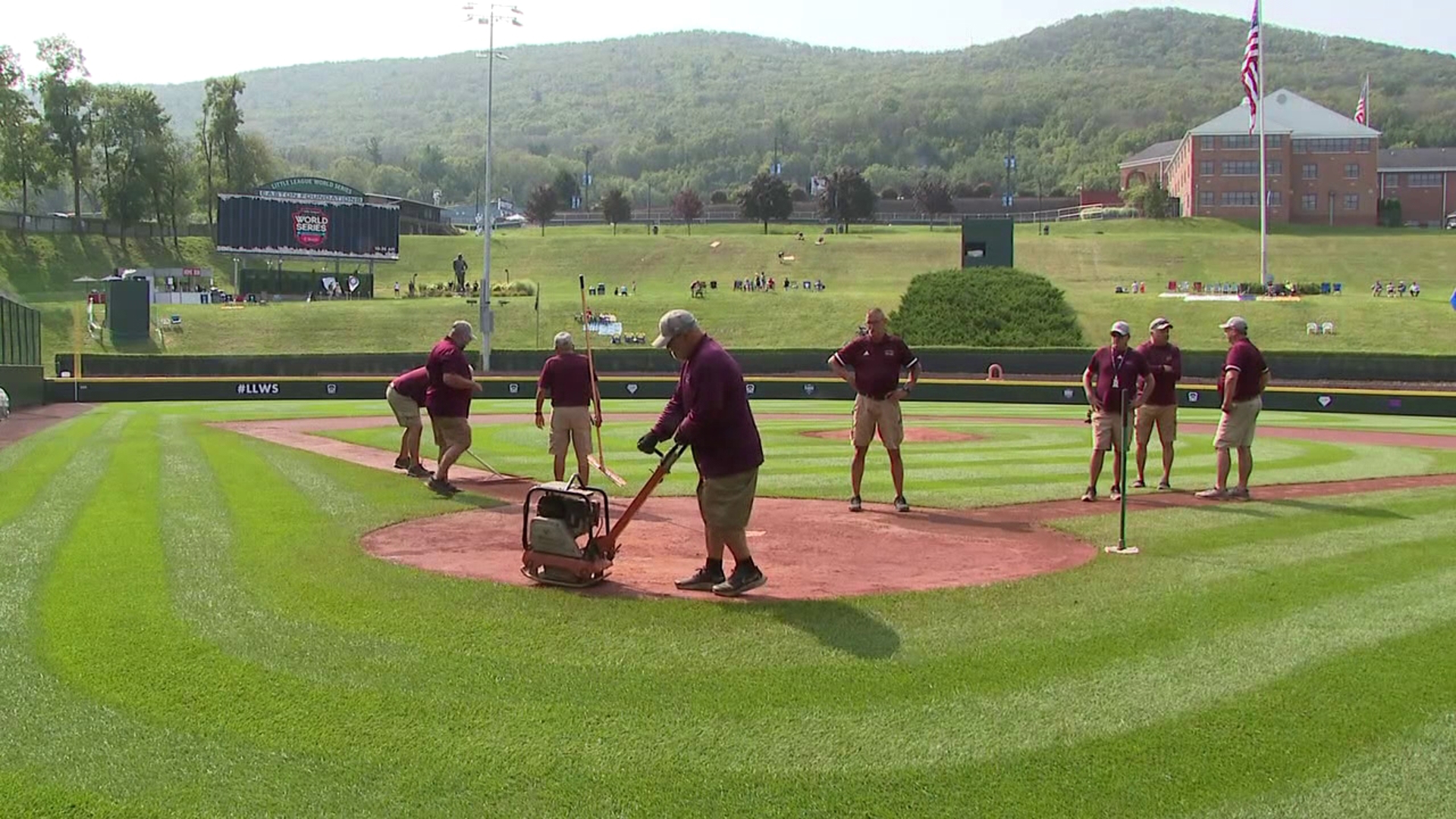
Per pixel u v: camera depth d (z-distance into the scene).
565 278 82.88
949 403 36.75
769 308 61.25
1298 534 10.30
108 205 85.50
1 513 11.01
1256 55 58.03
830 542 9.96
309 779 4.73
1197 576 8.34
